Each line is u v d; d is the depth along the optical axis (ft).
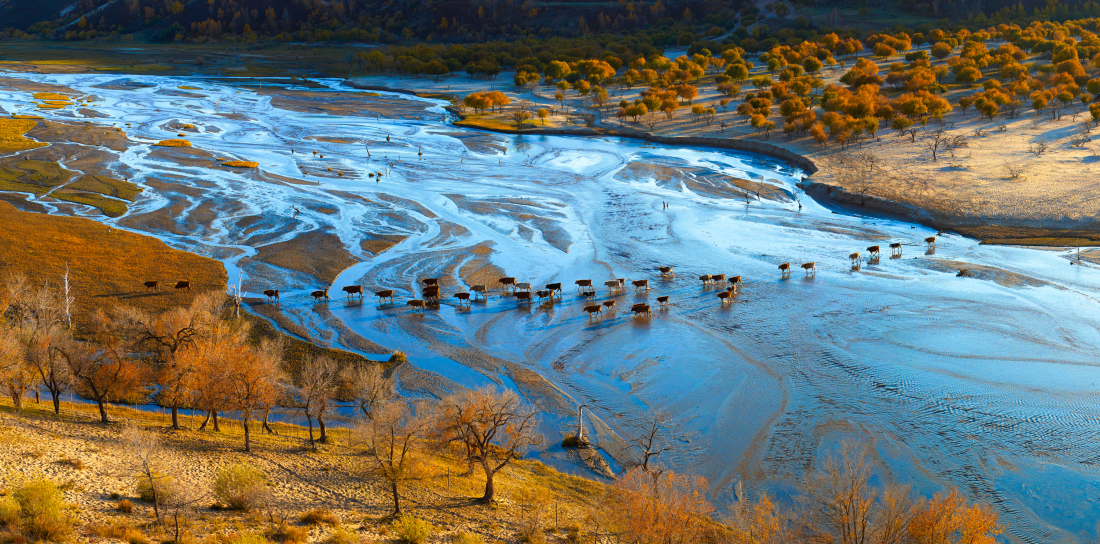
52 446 105.60
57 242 265.95
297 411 162.50
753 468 136.77
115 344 147.64
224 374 125.08
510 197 354.74
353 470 122.62
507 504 115.65
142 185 358.64
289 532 87.97
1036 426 145.89
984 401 156.04
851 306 213.25
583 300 228.43
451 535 98.84
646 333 201.16
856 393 162.71
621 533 101.14
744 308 216.13
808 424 151.02
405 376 176.55
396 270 256.32
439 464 129.80
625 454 144.05
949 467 133.90
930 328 194.80
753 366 178.19
